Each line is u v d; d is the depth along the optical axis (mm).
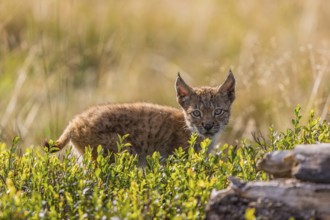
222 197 11359
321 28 29516
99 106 17234
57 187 12391
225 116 18516
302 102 21500
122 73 29938
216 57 31484
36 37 28375
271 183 11258
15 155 14477
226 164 13102
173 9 36625
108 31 32250
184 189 12211
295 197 10969
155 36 34812
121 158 13617
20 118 23031
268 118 22484
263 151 13820
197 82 28141
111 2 34094
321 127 14062
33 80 25703
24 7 31188
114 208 11227
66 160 13445
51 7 30594
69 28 29984
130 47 32500
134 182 12109
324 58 22375
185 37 35156
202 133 18031
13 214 11172
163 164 17188
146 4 36312
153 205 11531
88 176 13242
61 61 27016
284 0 32531
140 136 17031
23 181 13062
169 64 31750
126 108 17141
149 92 28156
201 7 36625
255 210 11102
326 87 20906
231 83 18672
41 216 11242
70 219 11555
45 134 21750
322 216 10758
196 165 13211
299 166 11133
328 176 10953
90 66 29906
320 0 30812
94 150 16469
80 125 16562
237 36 33812
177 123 17828
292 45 26734
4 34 27938
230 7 36062
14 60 27234
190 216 11062
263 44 27875
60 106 24500
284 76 22953
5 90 25125
